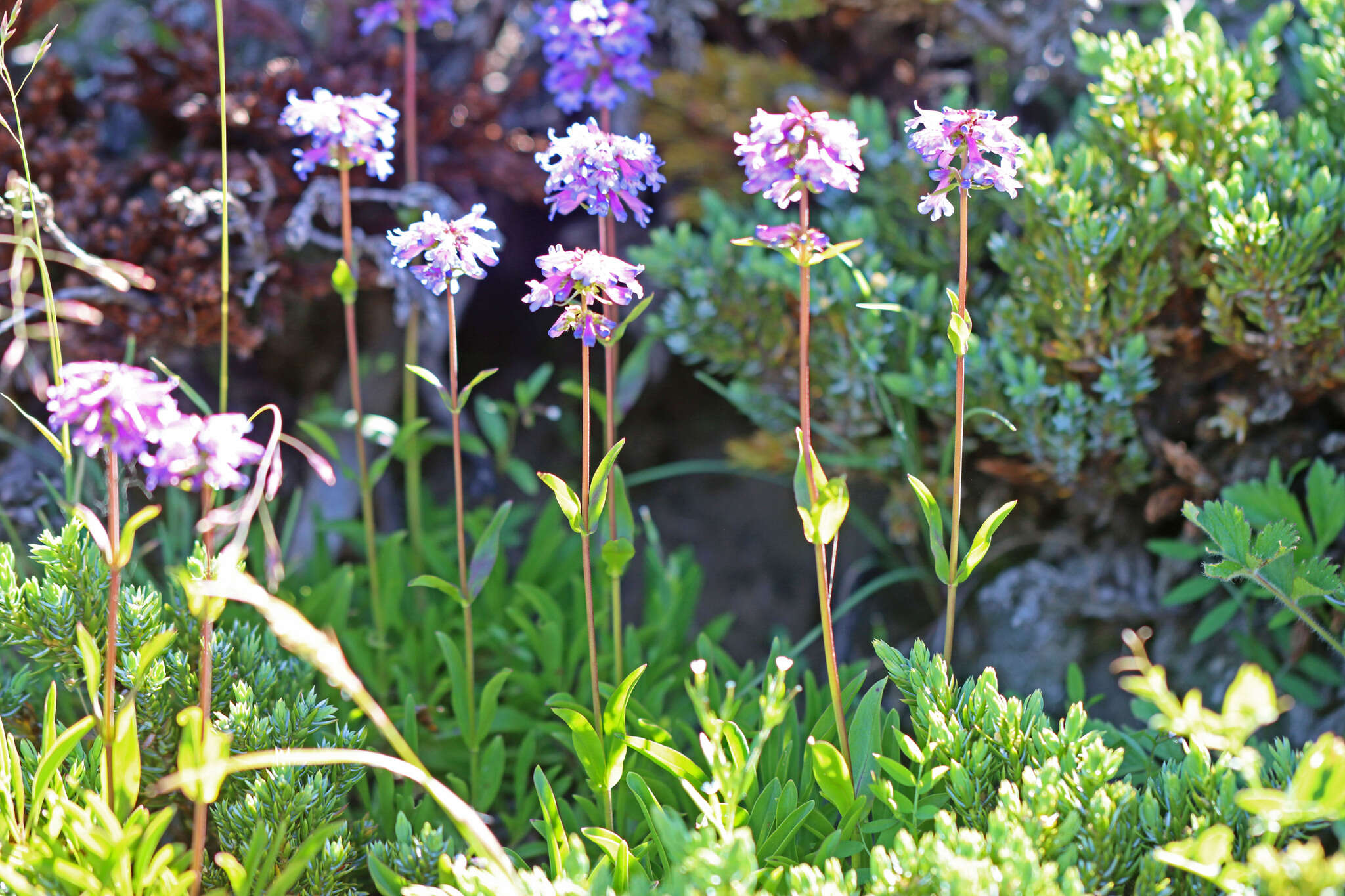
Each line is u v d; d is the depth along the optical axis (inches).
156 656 64.7
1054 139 110.7
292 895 61.6
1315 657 81.2
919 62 123.0
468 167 108.7
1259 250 74.7
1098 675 89.4
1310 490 78.4
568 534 113.7
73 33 136.7
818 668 105.7
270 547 61.0
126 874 53.1
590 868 70.1
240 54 127.0
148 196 105.4
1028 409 85.3
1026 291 89.7
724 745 71.9
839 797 60.6
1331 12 86.0
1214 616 82.4
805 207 54.5
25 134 102.7
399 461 118.9
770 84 118.0
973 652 94.3
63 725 66.1
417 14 96.3
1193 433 90.6
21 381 102.3
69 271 97.5
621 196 61.3
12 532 90.7
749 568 119.2
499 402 110.3
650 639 95.9
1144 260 84.1
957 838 54.0
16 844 56.3
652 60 127.6
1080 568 93.7
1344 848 51.3
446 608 97.7
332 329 115.3
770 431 101.2
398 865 62.3
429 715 84.0
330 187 99.1
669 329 100.3
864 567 105.6
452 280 66.9
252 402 116.3
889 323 94.9
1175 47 86.3
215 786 52.6
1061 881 53.9
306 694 72.9
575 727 63.4
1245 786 58.6
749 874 50.4
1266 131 83.9
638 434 127.2
